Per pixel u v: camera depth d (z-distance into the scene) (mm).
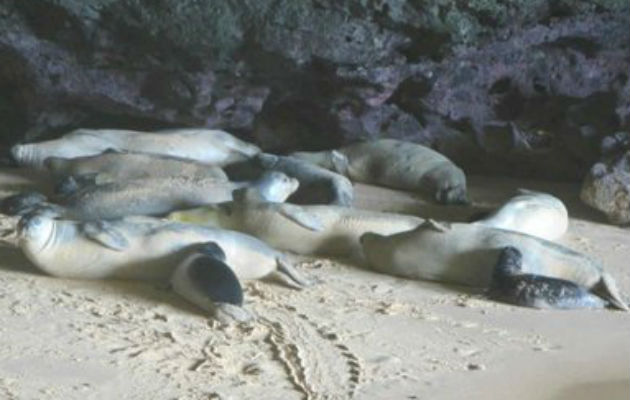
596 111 13898
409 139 14141
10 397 6344
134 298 8281
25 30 12766
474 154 14266
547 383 6910
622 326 8156
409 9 12727
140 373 6809
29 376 6695
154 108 13391
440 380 6906
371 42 12797
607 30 13734
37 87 13125
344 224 9812
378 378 6883
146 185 10492
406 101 14055
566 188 13656
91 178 11523
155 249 8586
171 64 12875
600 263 9812
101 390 6512
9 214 10789
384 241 9312
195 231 8734
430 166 12820
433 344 7590
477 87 14016
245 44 12672
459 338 7742
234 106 13586
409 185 12898
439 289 9000
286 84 13414
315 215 9820
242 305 8094
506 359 7340
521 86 14070
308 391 6605
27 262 9125
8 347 7180
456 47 13047
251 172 12516
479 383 6875
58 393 6441
